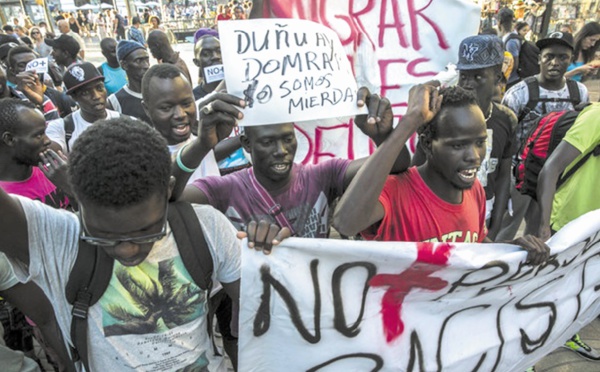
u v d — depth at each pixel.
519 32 6.90
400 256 1.28
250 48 1.46
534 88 3.17
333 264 1.27
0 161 2.04
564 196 2.23
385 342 1.42
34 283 1.28
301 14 2.04
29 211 1.01
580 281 1.71
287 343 1.34
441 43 2.15
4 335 2.08
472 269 1.36
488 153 2.35
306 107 1.49
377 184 1.34
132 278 1.09
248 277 1.22
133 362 1.14
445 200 1.55
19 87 3.67
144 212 0.94
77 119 2.96
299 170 1.78
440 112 1.42
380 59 2.16
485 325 1.57
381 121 1.51
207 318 1.26
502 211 2.54
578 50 4.66
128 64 3.53
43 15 17.88
